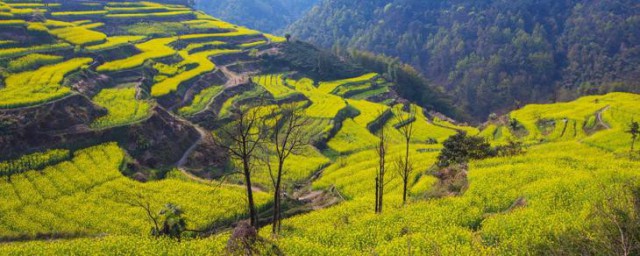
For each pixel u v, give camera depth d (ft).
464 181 175.42
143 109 257.14
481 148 214.28
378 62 618.85
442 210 138.92
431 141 341.41
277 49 529.86
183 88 330.54
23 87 249.14
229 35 536.83
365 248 116.98
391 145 316.19
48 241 142.72
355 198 195.83
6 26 325.42
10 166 194.80
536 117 375.04
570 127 333.01
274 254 100.17
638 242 65.31
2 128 204.13
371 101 467.52
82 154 215.31
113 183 196.24
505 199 143.43
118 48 370.32
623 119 323.98
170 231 137.90
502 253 94.43
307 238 127.85
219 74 385.91
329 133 318.65
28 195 179.83
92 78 300.20
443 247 100.68
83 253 115.03
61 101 232.53
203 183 217.56
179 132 249.75
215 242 117.60
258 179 231.71
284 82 447.83
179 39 472.44
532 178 159.22
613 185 126.52
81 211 173.47
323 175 251.19
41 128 216.13
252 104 323.78
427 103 564.30
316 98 403.54
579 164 178.19
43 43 333.42
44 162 202.80
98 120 238.48
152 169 223.30
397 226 130.21
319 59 512.63
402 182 213.46
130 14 516.73
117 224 165.99
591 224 85.92
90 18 475.72
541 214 116.67
